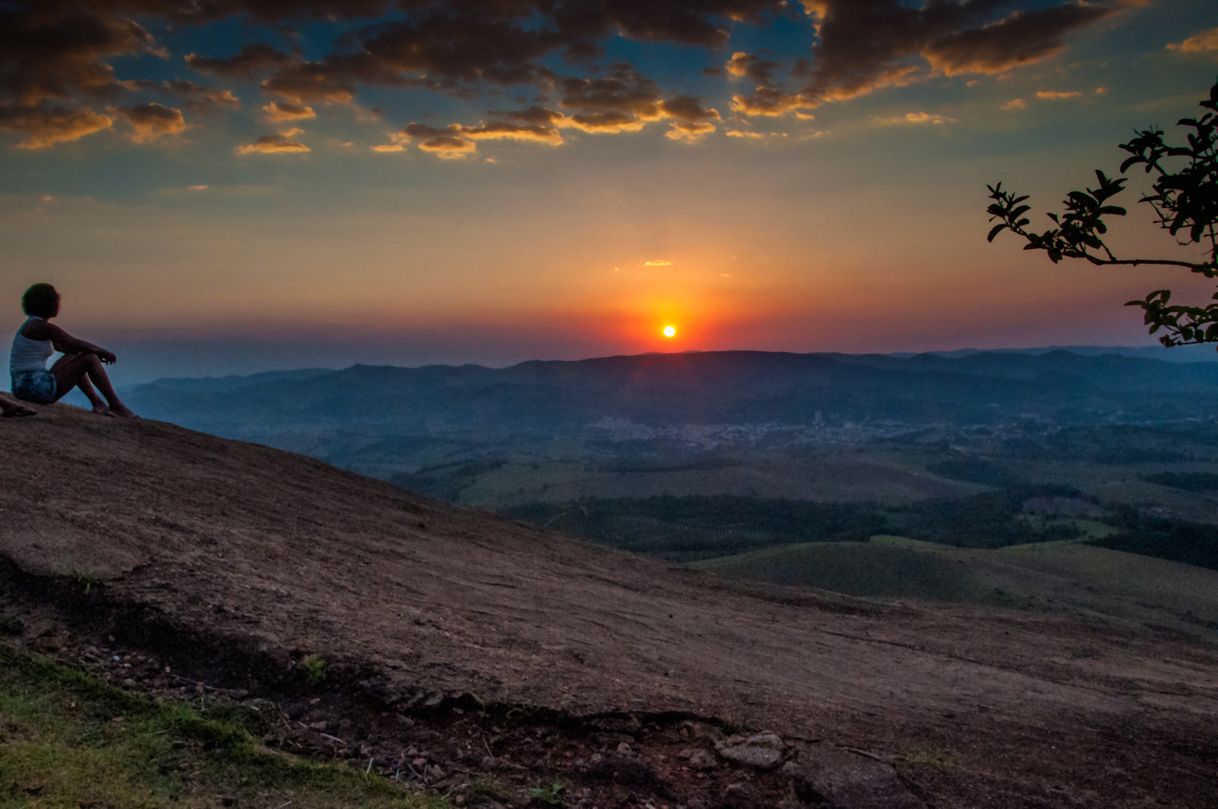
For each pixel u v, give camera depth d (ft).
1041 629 42.16
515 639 17.57
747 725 14.78
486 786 10.83
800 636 30.53
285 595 15.61
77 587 13.48
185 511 20.20
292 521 24.35
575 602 25.32
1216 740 21.62
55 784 8.51
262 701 11.68
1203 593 245.24
